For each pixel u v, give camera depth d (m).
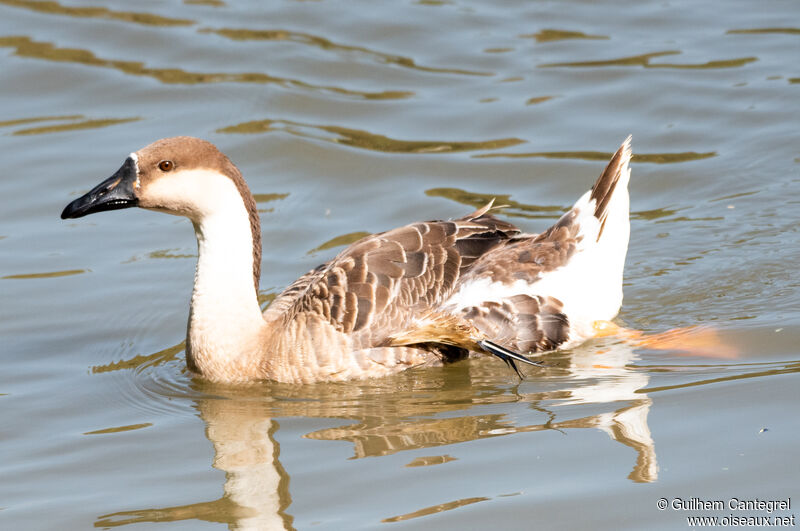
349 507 10.08
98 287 15.45
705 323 13.80
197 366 13.03
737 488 9.97
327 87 20.39
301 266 15.77
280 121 19.42
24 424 12.17
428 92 20.20
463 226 13.62
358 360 12.73
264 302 14.79
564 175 17.72
